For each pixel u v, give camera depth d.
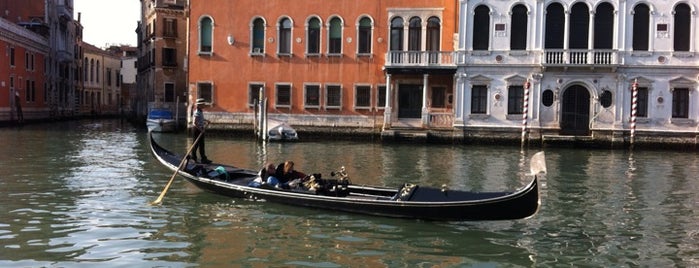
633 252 8.84
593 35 26.75
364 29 29.88
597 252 8.81
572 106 27.22
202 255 8.32
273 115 30.69
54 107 50.44
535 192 9.16
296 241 9.05
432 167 18.50
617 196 13.44
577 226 10.36
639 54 26.39
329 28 30.12
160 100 41.16
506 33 27.30
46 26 48.12
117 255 8.24
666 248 9.08
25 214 10.65
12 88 40.12
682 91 26.38
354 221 10.20
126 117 62.44
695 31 26.17
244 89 30.91
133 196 12.40
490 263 8.20
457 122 27.81
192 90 31.27
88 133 33.41
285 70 30.55
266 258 8.23
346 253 8.51
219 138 29.48
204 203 11.62
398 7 29.27
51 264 7.82
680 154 24.06
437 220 10.07
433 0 28.88
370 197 11.05
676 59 26.22
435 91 29.02
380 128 29.45
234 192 11.98
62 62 54.22
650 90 26.45
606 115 26.72
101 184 13.95
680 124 26.25
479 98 27.84
